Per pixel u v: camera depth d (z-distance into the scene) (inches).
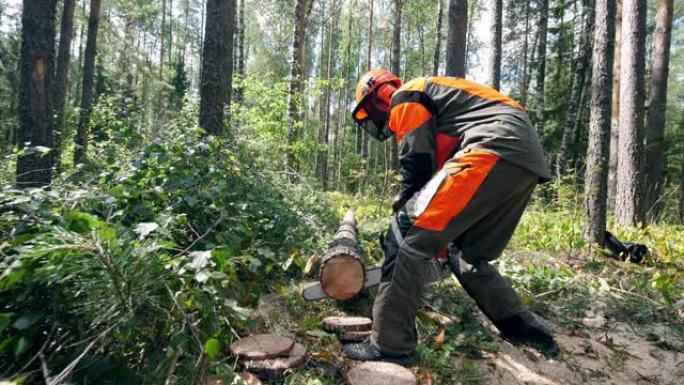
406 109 87.8
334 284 91.7
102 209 90.1
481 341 99.6
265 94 326.0
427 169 87.4
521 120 85.4
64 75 408.2
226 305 70.6
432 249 82.7
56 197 81.7
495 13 334.3
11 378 53.0
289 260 112.0
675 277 136.6
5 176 124.3
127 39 983.0
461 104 88.8
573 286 136.3
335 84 373.1
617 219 248.5
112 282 58.5
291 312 103.0
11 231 71.8
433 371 86.0
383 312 84.3
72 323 63.5
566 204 245.9
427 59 1122.0
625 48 245.1
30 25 190.9
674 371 98.7
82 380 58.6
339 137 1206.9
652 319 120.7
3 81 487.8
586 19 587.8
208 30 192.5
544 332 97.9
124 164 120.0
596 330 115.0
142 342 68.2
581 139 614.9
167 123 155.0
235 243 99.7
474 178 80.3
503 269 139.5
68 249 57.2
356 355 86.7
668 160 699.4
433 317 105.9
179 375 67.8
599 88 192.4
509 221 91.2
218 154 142.6
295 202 156.5
